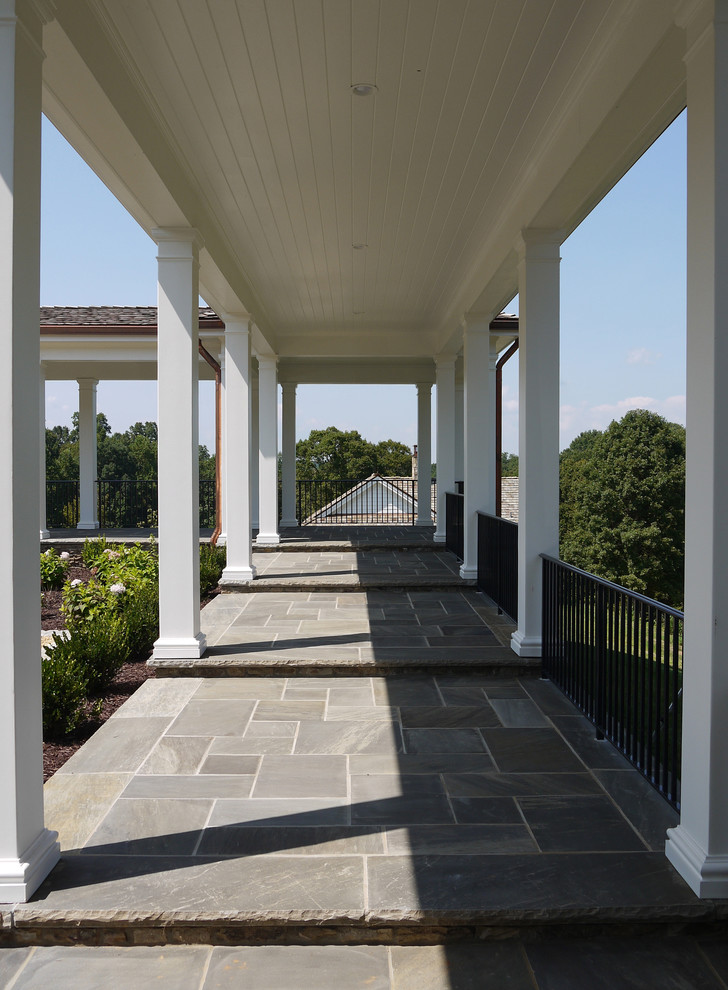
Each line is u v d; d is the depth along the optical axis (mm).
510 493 21422
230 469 7984
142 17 2932
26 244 2346
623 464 29922
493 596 6988
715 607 2309
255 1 2811
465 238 5992
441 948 2230
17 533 2311
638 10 2672
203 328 11062
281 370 13789
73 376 13914
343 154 4336
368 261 6746
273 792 3119
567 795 3096
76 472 32906
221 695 4500
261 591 7836
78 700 4027
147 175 3895
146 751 3586
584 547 30594
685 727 2488
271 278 7441
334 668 4910
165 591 4977
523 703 4352
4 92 2240
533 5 2828
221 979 2090
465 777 3283
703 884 2301
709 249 2291
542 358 4895
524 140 4121
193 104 3715
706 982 2074
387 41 3105
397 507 19016
